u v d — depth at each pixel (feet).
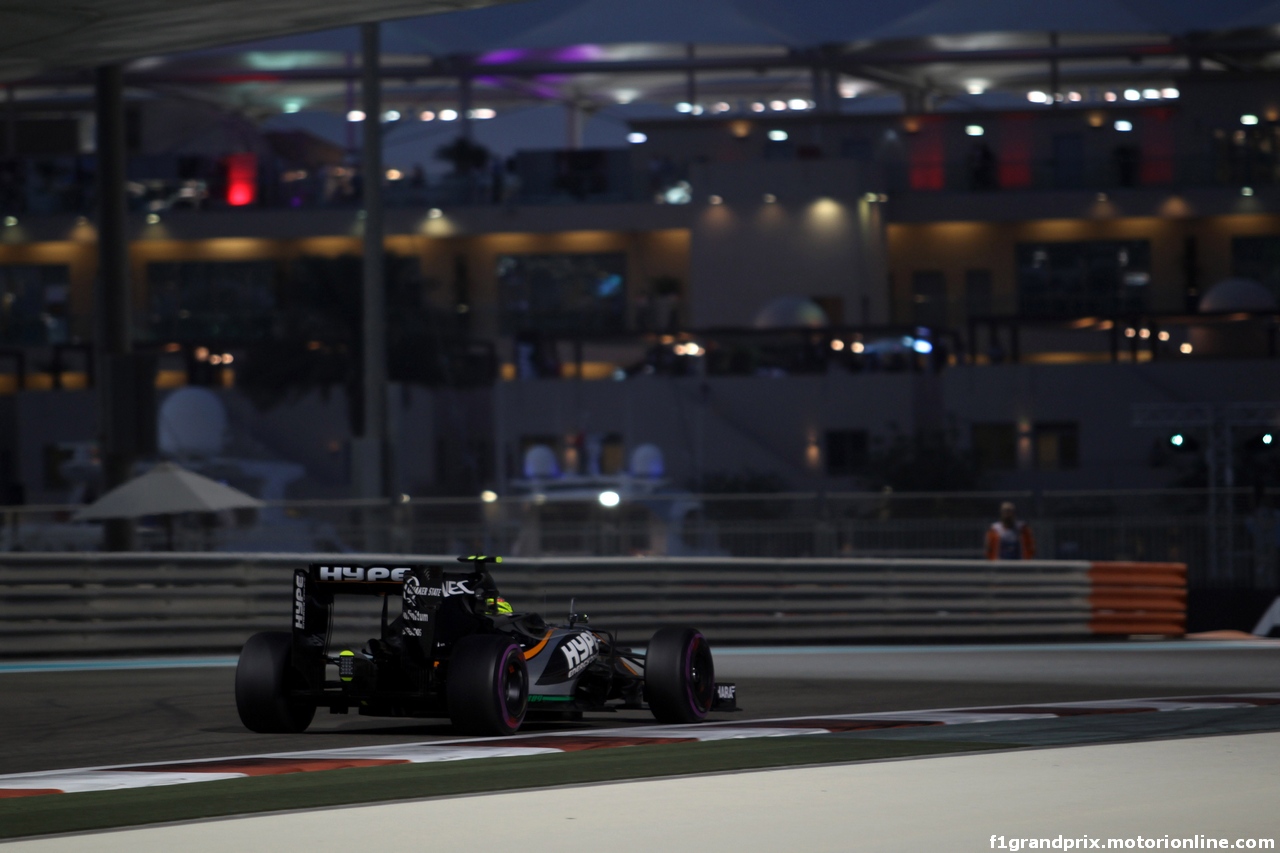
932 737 123.13
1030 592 264.31
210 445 629.92
